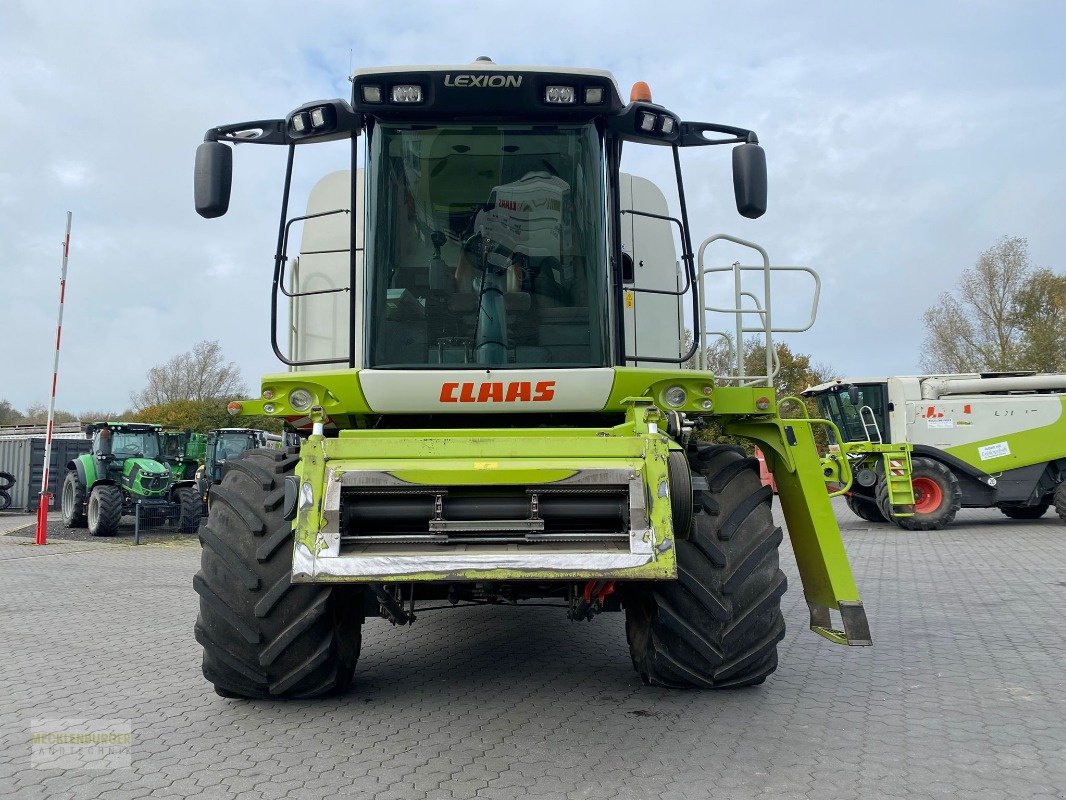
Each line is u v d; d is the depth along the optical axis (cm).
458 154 454
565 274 452
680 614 423
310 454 373
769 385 508
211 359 5678
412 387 426
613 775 344
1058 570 991
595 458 380
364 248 450
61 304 1502
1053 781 340
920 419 1605
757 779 340
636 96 493
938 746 382
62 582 1002
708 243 508
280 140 467
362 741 390
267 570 413
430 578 354
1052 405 1602
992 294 3950
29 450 2533
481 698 462
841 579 450
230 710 444
